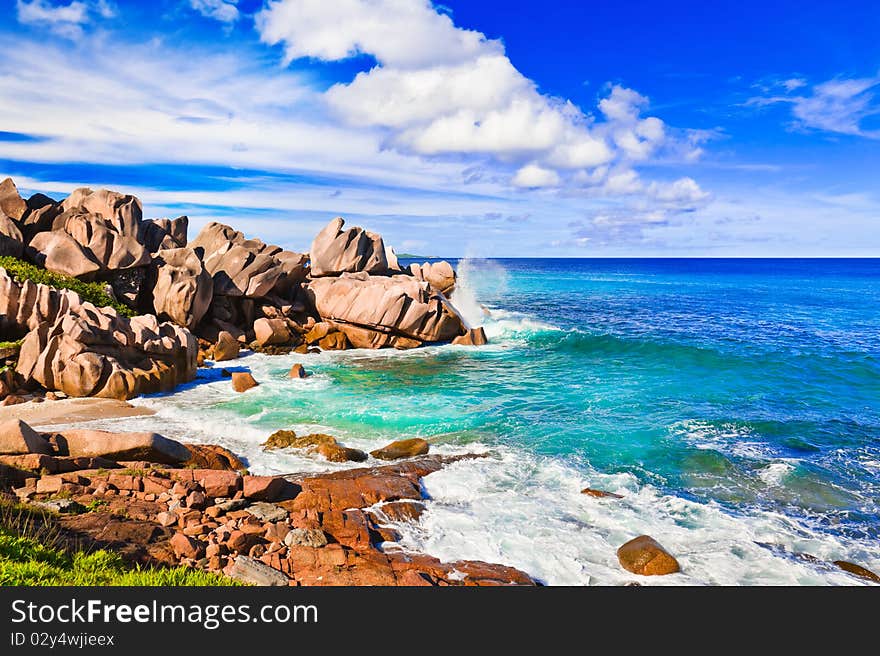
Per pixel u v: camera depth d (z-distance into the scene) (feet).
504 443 65.77
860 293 282.36
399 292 129.08
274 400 84.43
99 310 89.76
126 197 140.87
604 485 54.34
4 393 76.89
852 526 46.78
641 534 44.70
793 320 174.29
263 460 59.00
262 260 136.36
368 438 67.36
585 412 78.18
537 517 47.32
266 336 124.77
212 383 94.63
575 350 126.62
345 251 158.92
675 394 87.56
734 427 71.20
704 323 167.84
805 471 57.57
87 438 52.75
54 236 119.34
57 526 37.17
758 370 103.50
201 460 54.90
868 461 60.29
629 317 183.73
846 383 93.81
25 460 46.96
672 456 61.82
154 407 78.28
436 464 58.39
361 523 43.39
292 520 43.19
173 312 118.73
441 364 113.19
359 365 112.27
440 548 41.60
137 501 43.83
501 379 99.50
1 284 91.45
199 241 150.10
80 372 79.20
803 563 40.78
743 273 524.52
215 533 39.11
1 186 130.21
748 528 45.91
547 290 299.79
